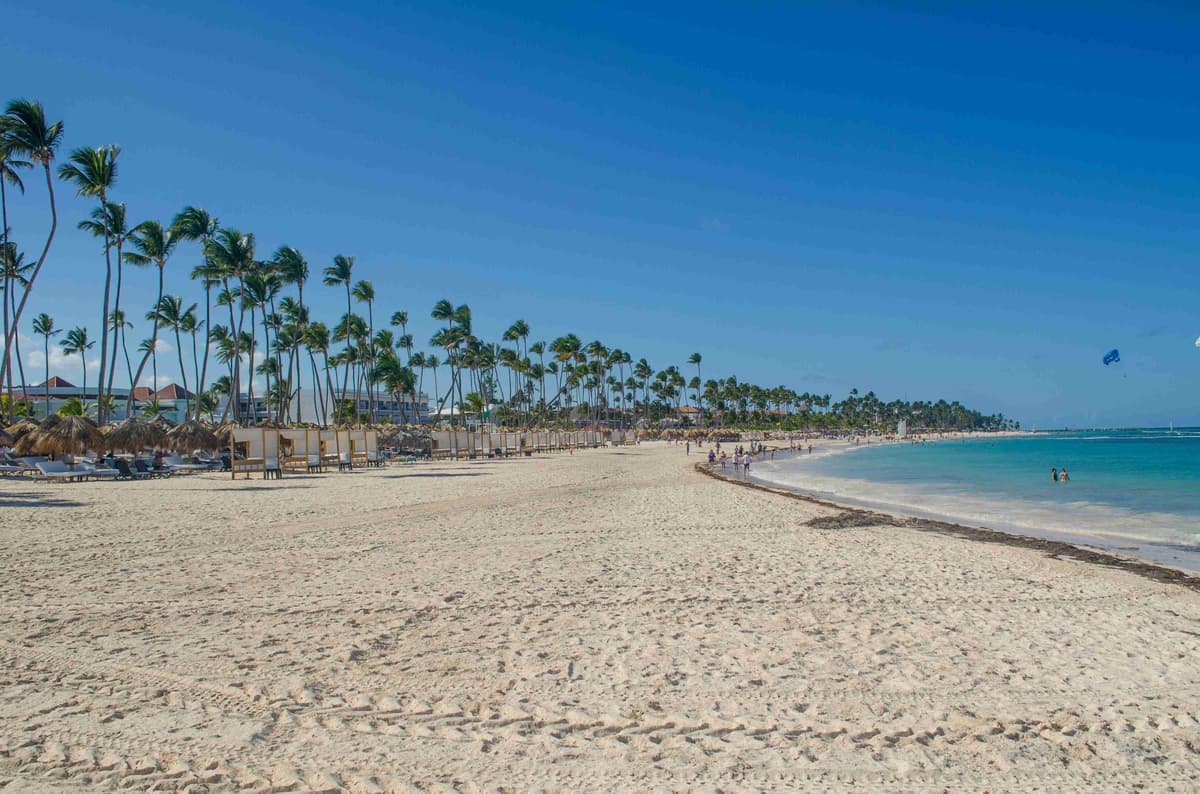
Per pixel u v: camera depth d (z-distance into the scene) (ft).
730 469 151.84
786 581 31.45
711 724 15.65
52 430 96.84
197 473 110.11
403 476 107.86
